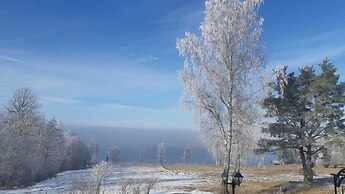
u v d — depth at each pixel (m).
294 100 29.53
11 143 53.69
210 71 23.33
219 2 23.45
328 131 28.41
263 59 23.20
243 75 23.08
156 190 28.36
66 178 60.31
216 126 23.59
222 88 23.08
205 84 23.55
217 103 23.38
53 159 72.62
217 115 23.30
